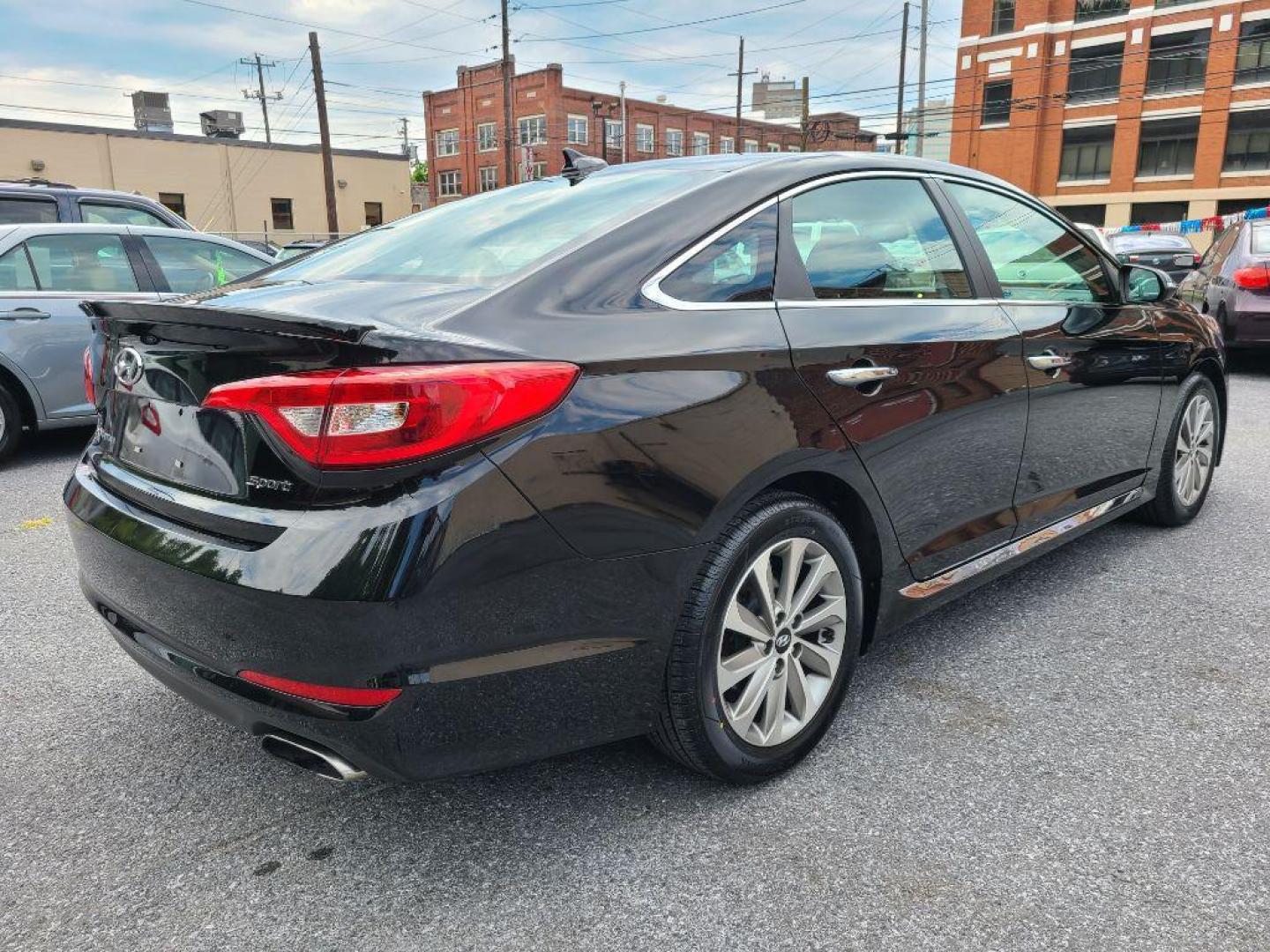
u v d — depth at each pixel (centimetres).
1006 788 230
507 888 198
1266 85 3562
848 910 189
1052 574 378
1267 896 190
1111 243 1653
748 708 223
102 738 263
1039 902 190
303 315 172
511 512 176
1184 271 1462
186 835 218
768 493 223
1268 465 556
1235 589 357
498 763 190
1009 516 304
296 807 229
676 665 206
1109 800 224
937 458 265
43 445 689
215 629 183
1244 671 291
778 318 227
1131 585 363
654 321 205
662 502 195
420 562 167
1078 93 4000
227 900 196
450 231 259
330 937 184
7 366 591
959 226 297
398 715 173
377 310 195
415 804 228
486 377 173
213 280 699
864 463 240
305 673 172
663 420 195
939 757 244
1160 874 197
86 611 357
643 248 217
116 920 190
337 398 167
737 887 196
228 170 3747
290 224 3947
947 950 177
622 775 239
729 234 230
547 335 190
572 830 216
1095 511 358
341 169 4056
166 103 4766
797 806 224
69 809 229
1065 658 302
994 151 4231
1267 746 247
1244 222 962
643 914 189
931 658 303
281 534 173
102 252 641
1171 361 388
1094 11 3897
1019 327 299
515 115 5678
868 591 261
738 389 210
